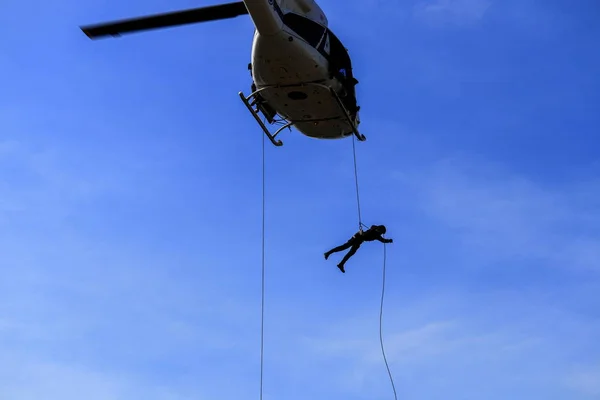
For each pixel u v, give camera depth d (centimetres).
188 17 2347
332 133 2744
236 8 2330
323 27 2427
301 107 2570
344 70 2509
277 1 2275
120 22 2320
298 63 2364
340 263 2597
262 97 2558
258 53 2361
